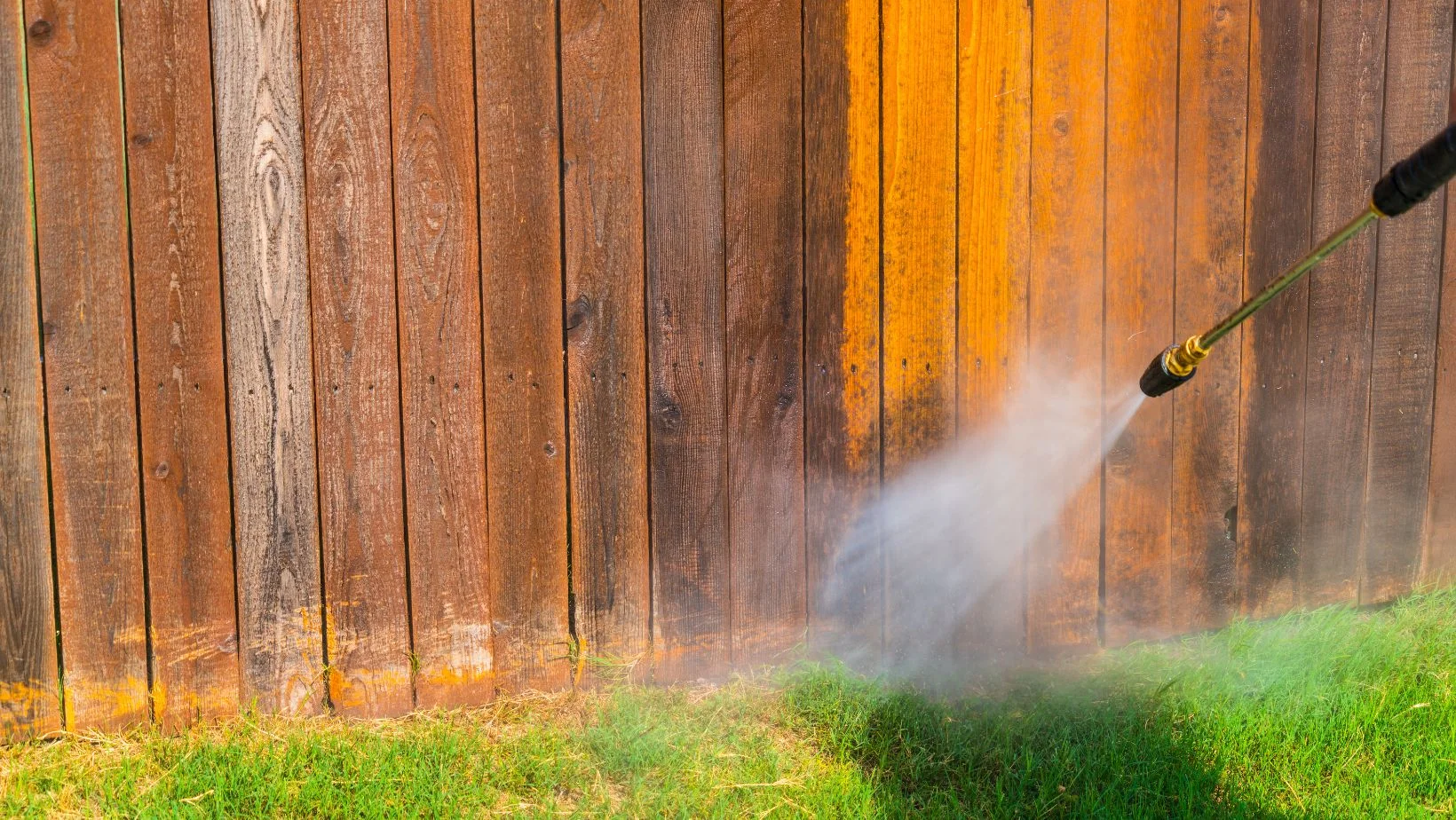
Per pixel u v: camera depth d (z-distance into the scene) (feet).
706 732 11.32
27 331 10.82
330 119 11.19
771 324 12.41
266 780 10.37
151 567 11.27
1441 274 14.57
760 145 12.17
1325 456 14.38
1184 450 13.79
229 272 11.14
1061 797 10.36
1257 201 13.69
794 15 12.11
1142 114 13.16
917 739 11.29
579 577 12.25
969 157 12.71
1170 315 13.53
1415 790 10.57
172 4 10.76
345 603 11.73
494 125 11.55
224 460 11.33
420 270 11.53
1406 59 14.07
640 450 12.26
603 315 12.01
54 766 10.71
